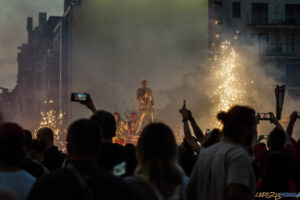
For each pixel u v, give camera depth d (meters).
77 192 3.28
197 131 6.53
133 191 3.51
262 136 9.76
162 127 3.96
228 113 4.71
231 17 47.16
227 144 4.62
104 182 3.35
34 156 6.70
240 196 4.29
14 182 3.95
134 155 5.29
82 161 3.47
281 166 5.23
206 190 4.67
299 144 6.27
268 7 48.03
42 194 3.26
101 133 3.64
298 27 47.38
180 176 3.91
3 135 3.94
